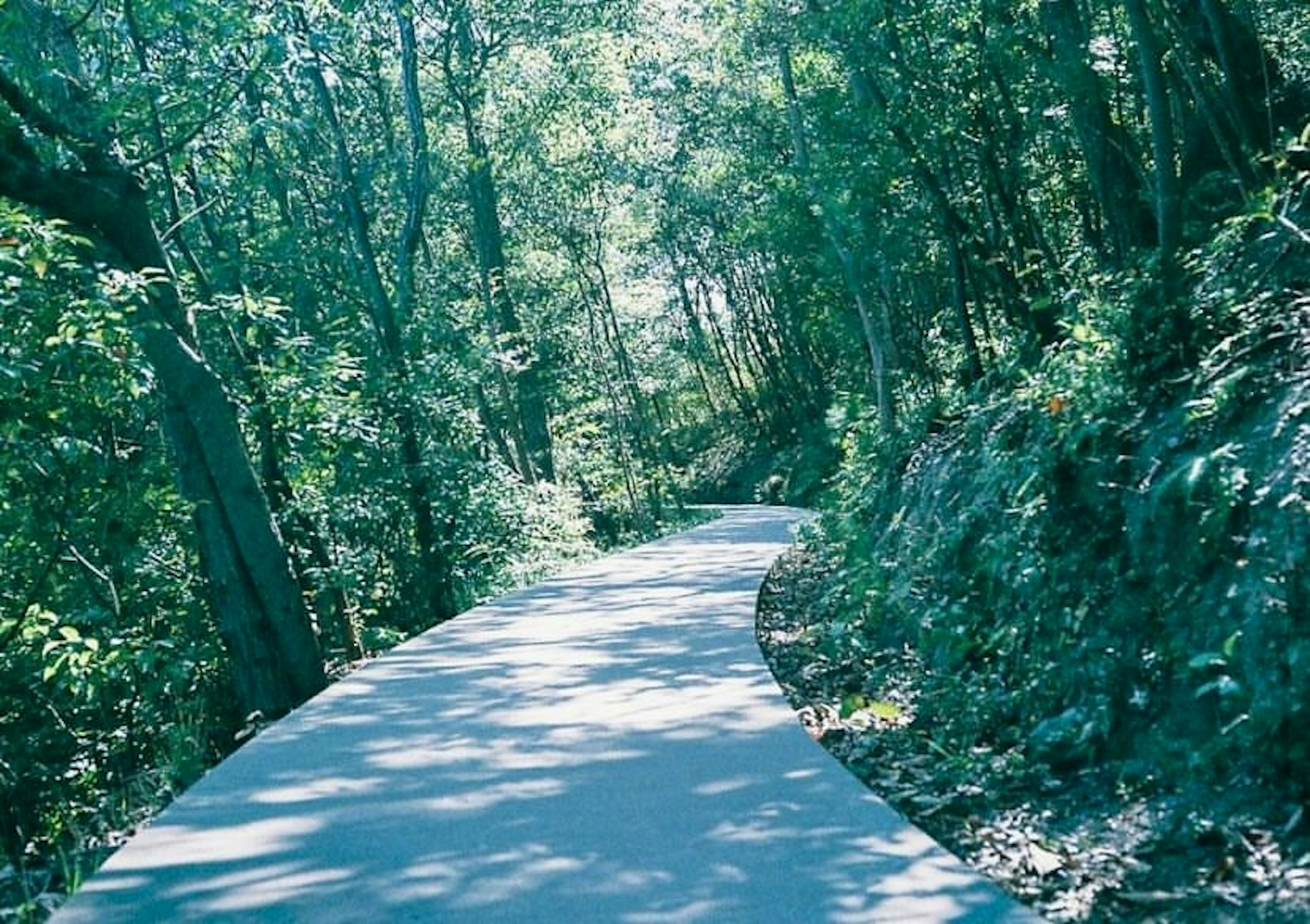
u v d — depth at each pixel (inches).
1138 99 557.9
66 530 488.1
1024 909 161.9
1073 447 331.9
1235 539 258.1
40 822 502.6
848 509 724.0
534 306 1489.9
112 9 547.2
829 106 630.5
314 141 934.4
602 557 1074.7
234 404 550.9
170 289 491.5
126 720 579.5
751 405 2491.4
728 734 280.1
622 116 1413.6
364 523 845.2
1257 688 229.1
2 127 448.8
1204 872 196.4
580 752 271.3
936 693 343.9
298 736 307.1
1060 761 273.0
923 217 663.8
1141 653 273.3
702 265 2233.0
